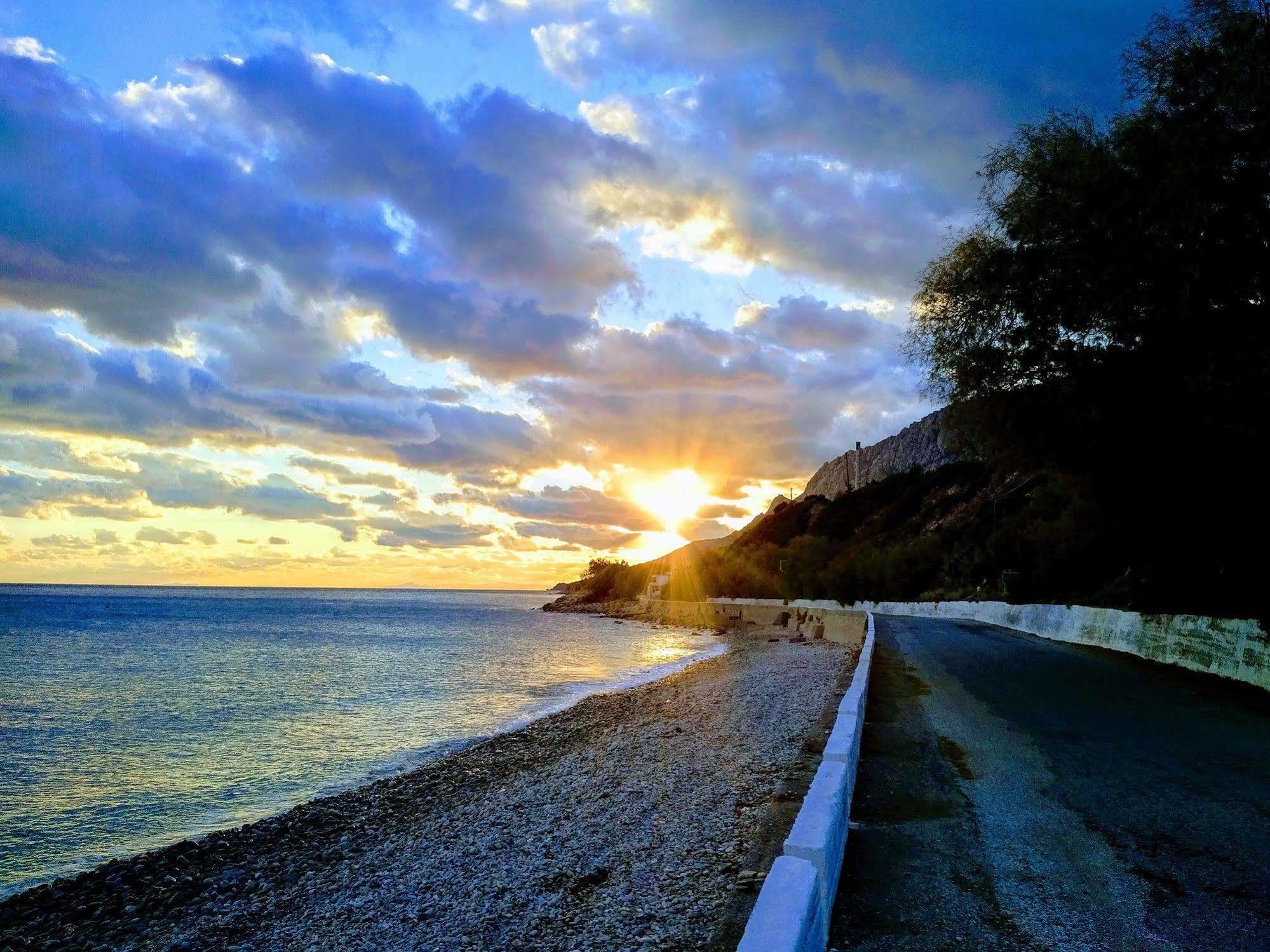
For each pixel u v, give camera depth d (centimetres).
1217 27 1222
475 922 747
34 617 9600
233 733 2334
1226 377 1253
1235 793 778
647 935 609
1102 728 1120
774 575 10538
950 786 821
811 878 418
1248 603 1656
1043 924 492
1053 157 1423
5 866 1245
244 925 903
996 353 1608
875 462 15375
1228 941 465
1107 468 1672
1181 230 1269
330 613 12369
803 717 1695
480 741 2123
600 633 8175
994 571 5000
